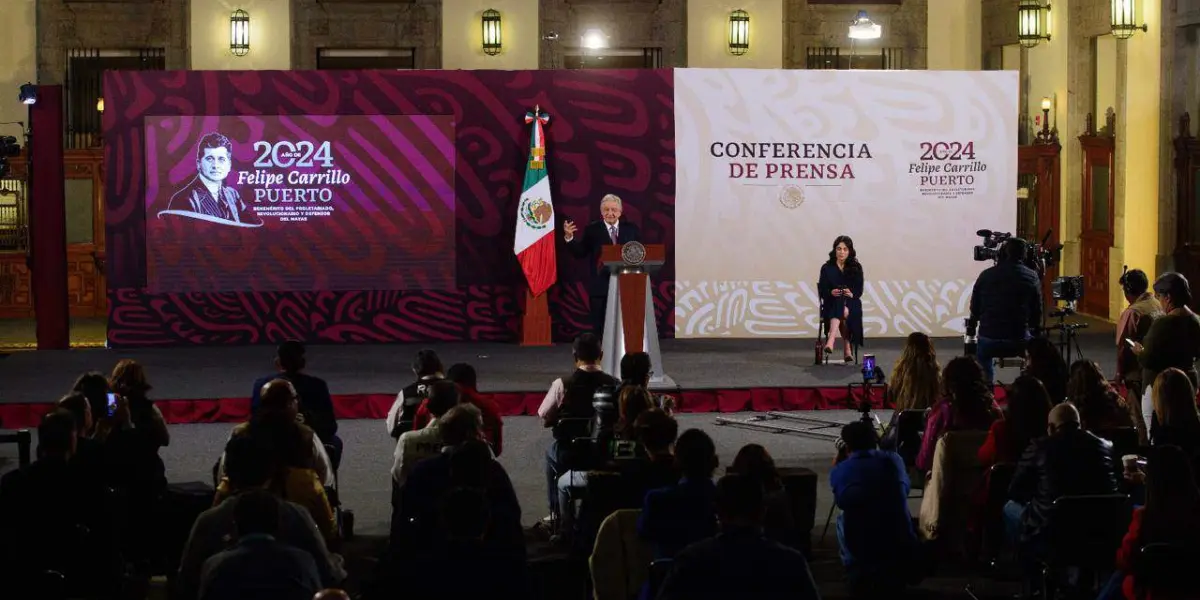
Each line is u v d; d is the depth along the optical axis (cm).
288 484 753
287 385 855
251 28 2256
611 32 2294
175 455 1290
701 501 681
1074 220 2147
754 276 1834
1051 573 774
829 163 1823
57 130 1784
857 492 807
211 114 1783
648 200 1820
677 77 1809
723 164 1819
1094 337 1881
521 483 1181
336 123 1794
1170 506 665
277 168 1792
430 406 881
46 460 725
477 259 1823
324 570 657
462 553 567
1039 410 843
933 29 2323
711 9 2302
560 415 1020
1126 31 1908
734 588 545
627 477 796
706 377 1565
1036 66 2236
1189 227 1861
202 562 645
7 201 2170
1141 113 1944
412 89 1800
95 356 1736
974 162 1834
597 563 708
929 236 1839
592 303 1678
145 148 1781
